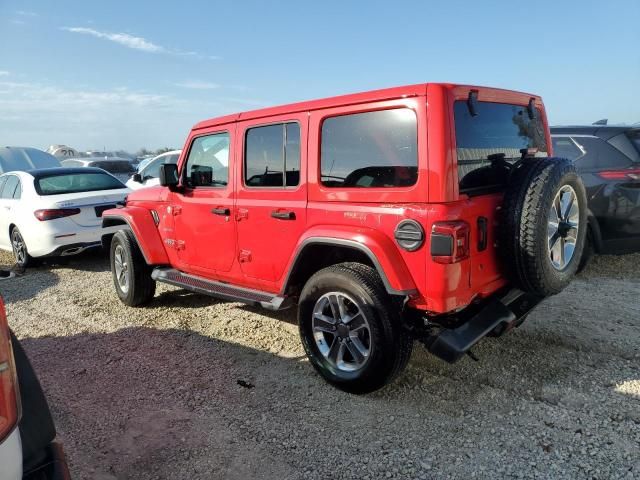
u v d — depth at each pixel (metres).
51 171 8.16
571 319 4.53
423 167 2.95
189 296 5.98
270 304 3.90
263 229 3.97
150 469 2.79
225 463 2.81
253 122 4.00
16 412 1.66
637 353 3.81
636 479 2.50
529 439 2.87
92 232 7.49
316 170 3.55
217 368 4.00
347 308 3.45
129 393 3.66
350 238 3.23
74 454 2.96
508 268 3.20
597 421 2.99
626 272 5.92
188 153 4.79
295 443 2.96
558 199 3.35
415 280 3.04
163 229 5.15
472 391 3.42
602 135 5.71
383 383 3.27
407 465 2.71
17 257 8.10
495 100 3.43
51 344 4.66
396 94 3.08
